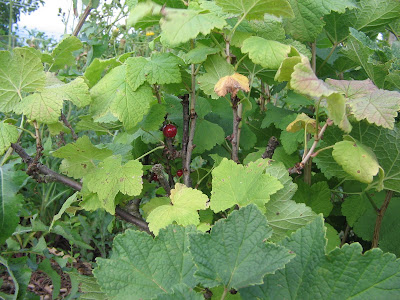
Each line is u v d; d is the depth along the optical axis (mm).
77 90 300
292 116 398
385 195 382
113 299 194
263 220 182
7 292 521
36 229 493
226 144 425
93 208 324
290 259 177
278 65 280
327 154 325
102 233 626
